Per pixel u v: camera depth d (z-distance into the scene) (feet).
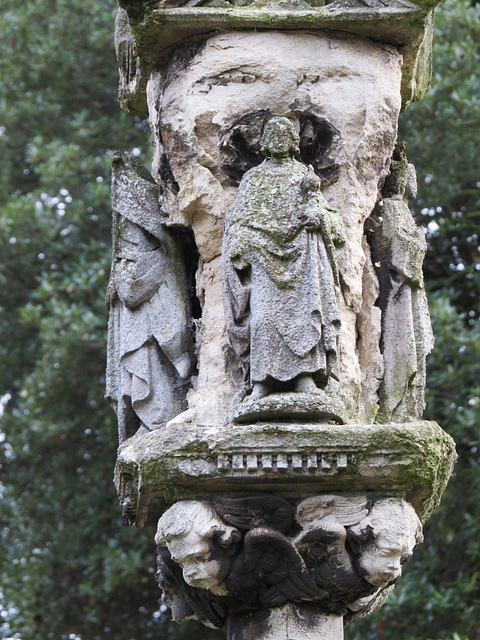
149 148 48.16
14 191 53.78
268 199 22.57
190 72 24.61
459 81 45.85
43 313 50.26
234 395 23.12
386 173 25.08
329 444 20.97
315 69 24.53
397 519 21.29
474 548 42.42
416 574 43.27
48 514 48.62
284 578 21.49
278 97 24.39
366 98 24.48
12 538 50.19
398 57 25.17
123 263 24.56
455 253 48.62
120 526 47.73
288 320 21.80
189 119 24.35
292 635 21.66
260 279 22.12
